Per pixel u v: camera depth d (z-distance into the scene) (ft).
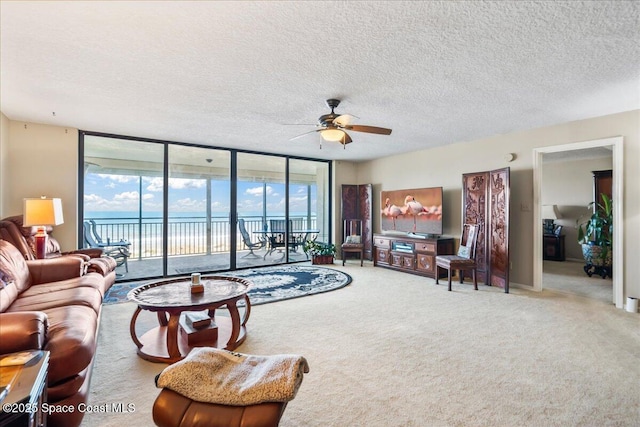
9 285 7.61
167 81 9.19
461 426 5.36
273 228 22.56
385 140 17.01
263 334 9.25
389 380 6.80
